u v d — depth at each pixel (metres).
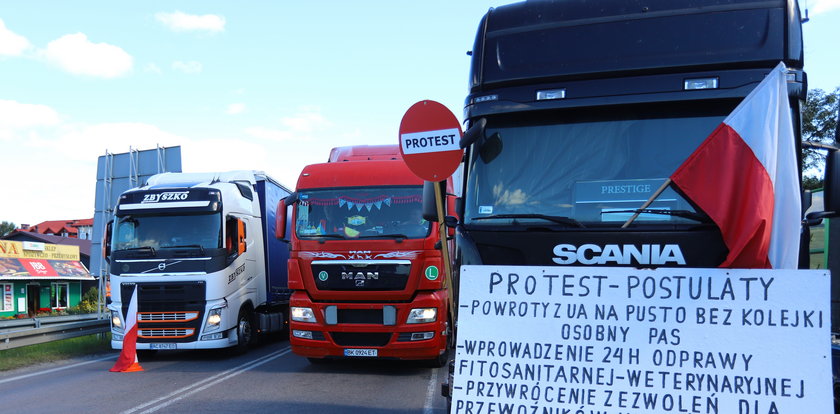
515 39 5.04
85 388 8.45
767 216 3.87
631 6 4.87
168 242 11.56
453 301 4.86
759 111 4.02
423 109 5.19
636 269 3.81
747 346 3.56
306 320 9.18
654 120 4.59
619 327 3.77
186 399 7.55
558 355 3.83
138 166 15.93
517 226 4.64
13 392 8.23
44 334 12.28
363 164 9.76
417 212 9.23
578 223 4.50
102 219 15.95
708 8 4.68
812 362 3.45
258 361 11.17
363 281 9.04
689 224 4.23
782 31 4.52
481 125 4.81
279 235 9.80
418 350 8.92
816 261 8.80
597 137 4.66
